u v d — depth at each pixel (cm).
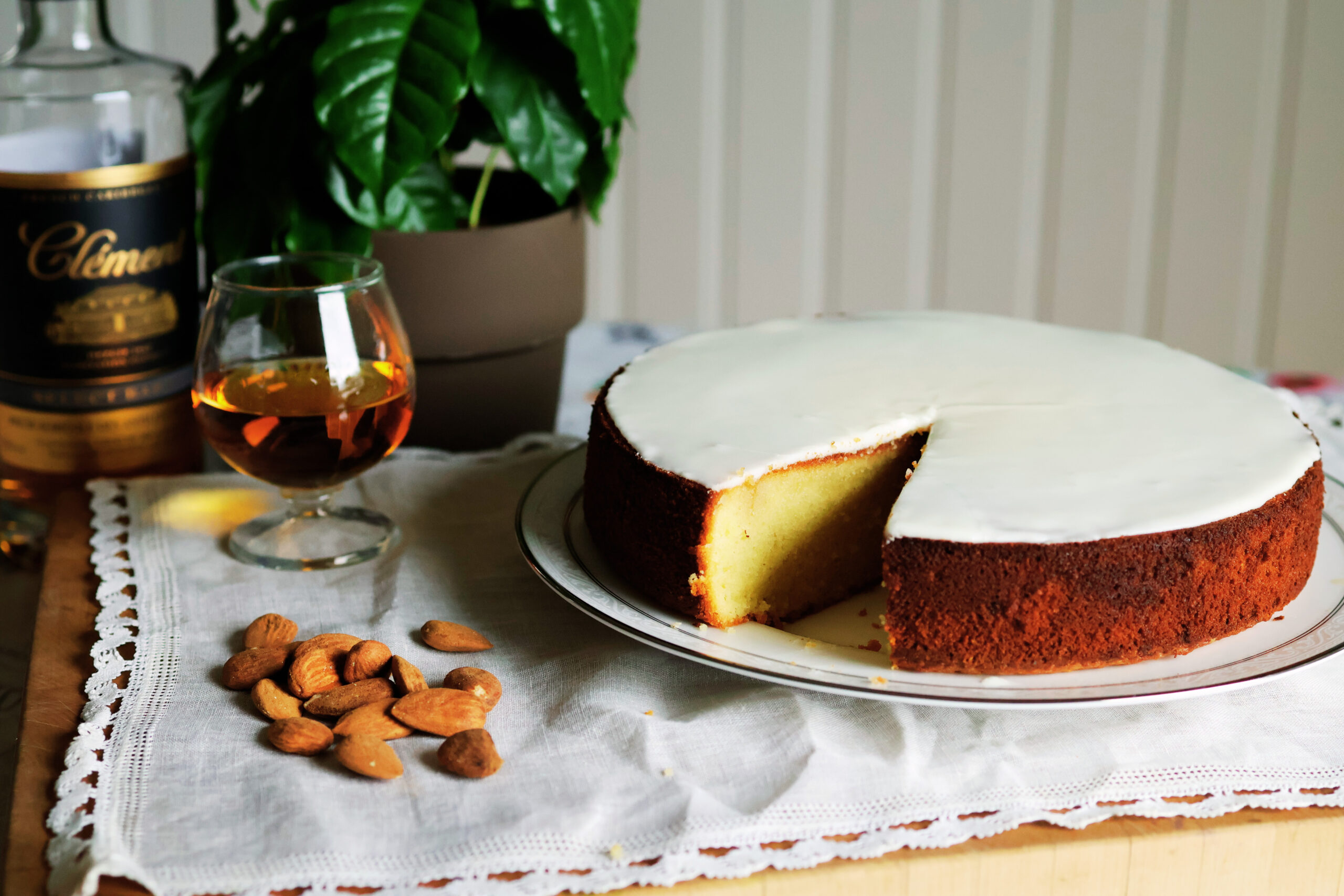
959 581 59
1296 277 126
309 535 70
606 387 70
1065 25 118
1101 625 60
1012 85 120
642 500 63
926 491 62
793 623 68
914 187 125
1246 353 130
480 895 53
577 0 72
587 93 73
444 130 71
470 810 56
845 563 69
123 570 68
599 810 56
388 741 59
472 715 59
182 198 73
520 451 78
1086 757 58
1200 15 117
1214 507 61
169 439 75
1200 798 57
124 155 74
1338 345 128
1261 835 56
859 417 67
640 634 61
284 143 73
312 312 66
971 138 123
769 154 125
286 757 58
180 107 75
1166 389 70
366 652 61
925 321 77
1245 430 66
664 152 125
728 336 76
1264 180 122
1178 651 60
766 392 70
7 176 69
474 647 63
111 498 73
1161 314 129
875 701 61
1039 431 66
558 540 67
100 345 72
